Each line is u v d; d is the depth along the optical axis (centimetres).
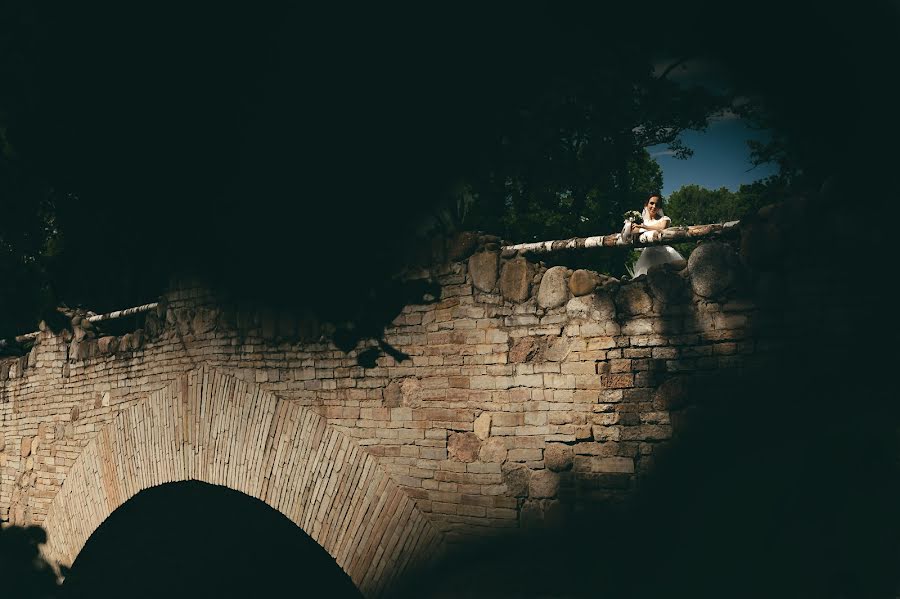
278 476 805
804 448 520
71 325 1126
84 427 1084
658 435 578
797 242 530
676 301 575
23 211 1494
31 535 1171
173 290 941
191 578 1230
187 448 911
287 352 809
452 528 675
